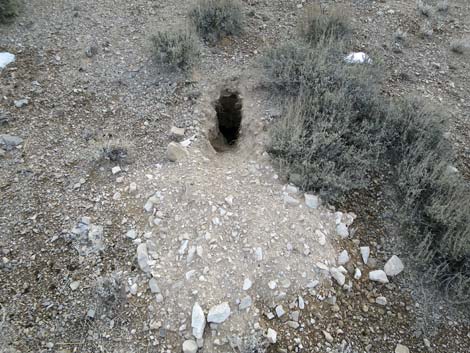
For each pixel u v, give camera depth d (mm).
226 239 3504
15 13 5504
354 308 3357
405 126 4410
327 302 3334
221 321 3072
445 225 3654
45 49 5180
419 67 5504
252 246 3463
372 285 3486
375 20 6156
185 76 4961
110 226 3623
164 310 3141
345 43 5477
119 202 3785
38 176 3965
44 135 4309
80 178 3979
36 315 3133
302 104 4473
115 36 5449
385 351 3176
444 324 3328
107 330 3086
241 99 4887
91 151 4195
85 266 3389
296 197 3850
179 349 2990
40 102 4598
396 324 3311
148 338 3041
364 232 3777
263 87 4895
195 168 4043
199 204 3682
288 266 3408
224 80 4992
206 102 4754
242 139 4582
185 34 5180
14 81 4758
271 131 4285
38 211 3707
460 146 4574
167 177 3939
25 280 3307
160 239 3508
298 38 5438
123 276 3324
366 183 4023
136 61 5133
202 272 3305
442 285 3506
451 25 6246
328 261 3514
